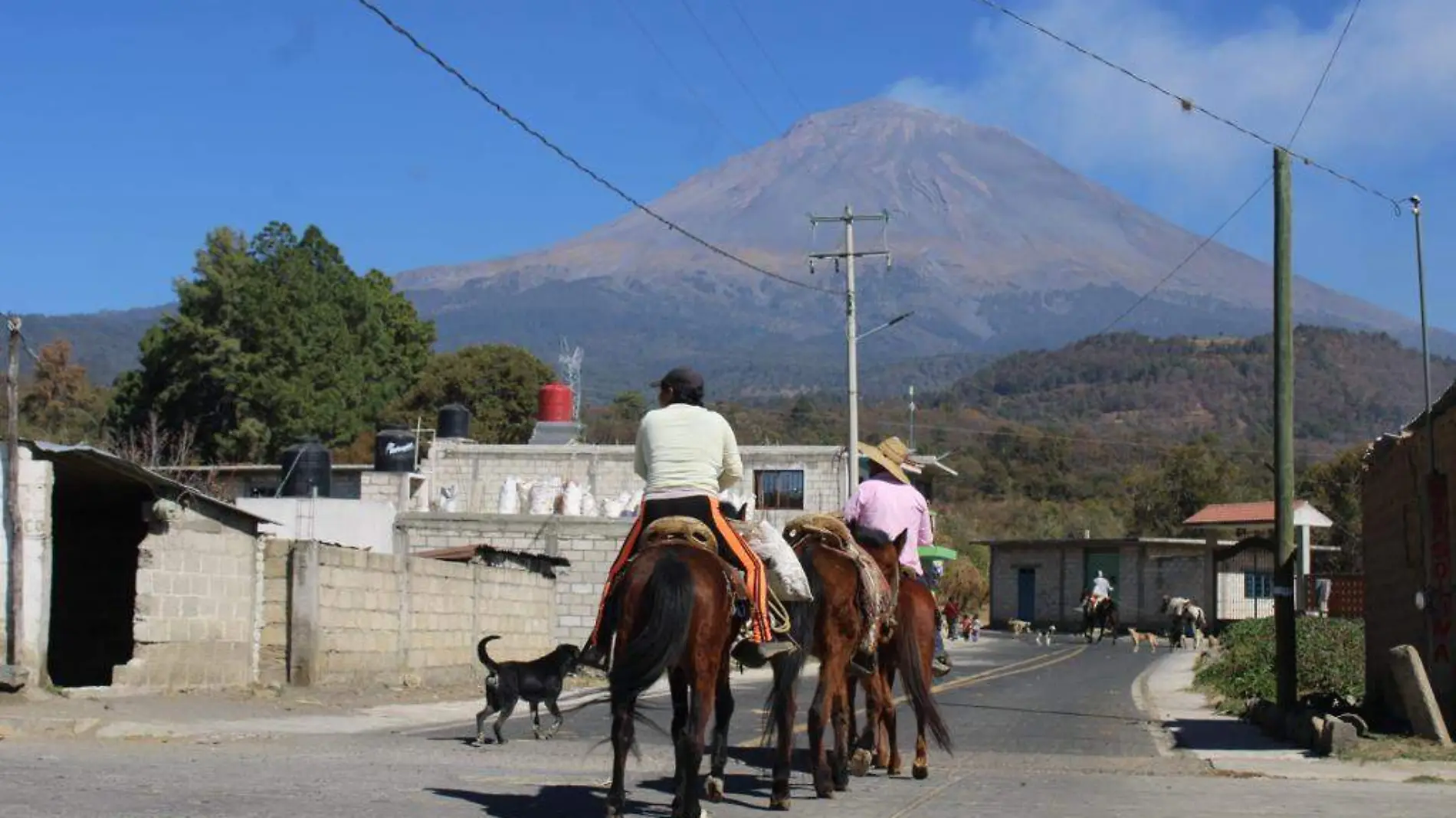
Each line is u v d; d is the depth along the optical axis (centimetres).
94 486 2127
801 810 1099
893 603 1295
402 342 8056
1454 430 1708
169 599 2038
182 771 1180
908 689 1333
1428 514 1809
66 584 2403
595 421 10162
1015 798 1197
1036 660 4584
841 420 13788
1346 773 1458
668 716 2145
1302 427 19538
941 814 1085
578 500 4288
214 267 7062
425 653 2628
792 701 1105
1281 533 1994
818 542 1201
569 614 3753
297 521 3797
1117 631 6475
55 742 1476
